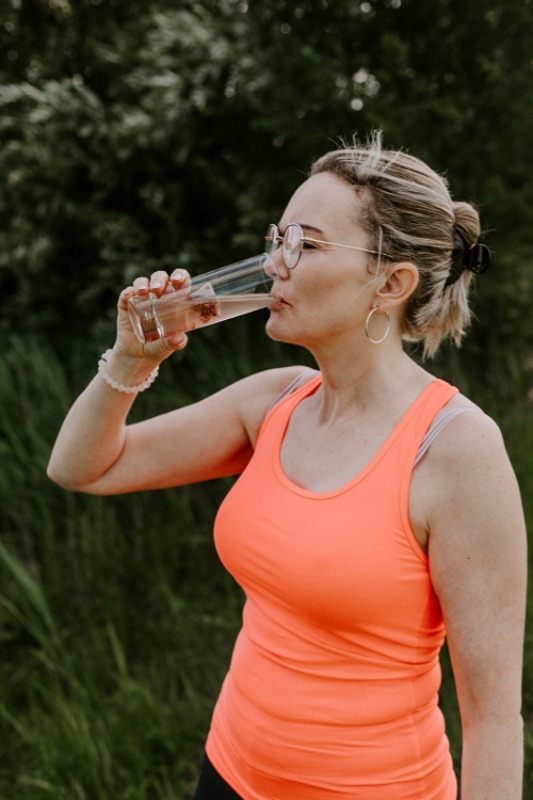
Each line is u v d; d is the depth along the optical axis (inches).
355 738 46.8
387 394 48.9
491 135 139.4
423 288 49.8
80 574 123.2
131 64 147.6
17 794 94.1
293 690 48.1
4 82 149.6
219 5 137.6
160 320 50.4
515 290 149.9
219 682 108.2
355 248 47.8
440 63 137.9
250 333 146.2
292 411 53.6
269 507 49.4
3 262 148.0
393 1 137.8
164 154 145.6
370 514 45.6
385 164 48.2
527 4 135.6
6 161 143.0
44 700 109.4
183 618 116.7
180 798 93.7
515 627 44.2
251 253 145.8
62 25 156.8
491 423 45.4
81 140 144.4
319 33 138.4
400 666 46.8
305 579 46.2
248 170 144.7
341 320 48.4
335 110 135.8
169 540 126.4
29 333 153.6
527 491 118.9
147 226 150.3
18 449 127.3
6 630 119.8
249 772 50.5
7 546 122.7
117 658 105.0
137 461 58.5
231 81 137.6
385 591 45.2
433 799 48.6
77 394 141.6
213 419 57.9
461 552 43.9
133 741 97.6
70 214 145.7
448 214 49.1
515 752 43.7
